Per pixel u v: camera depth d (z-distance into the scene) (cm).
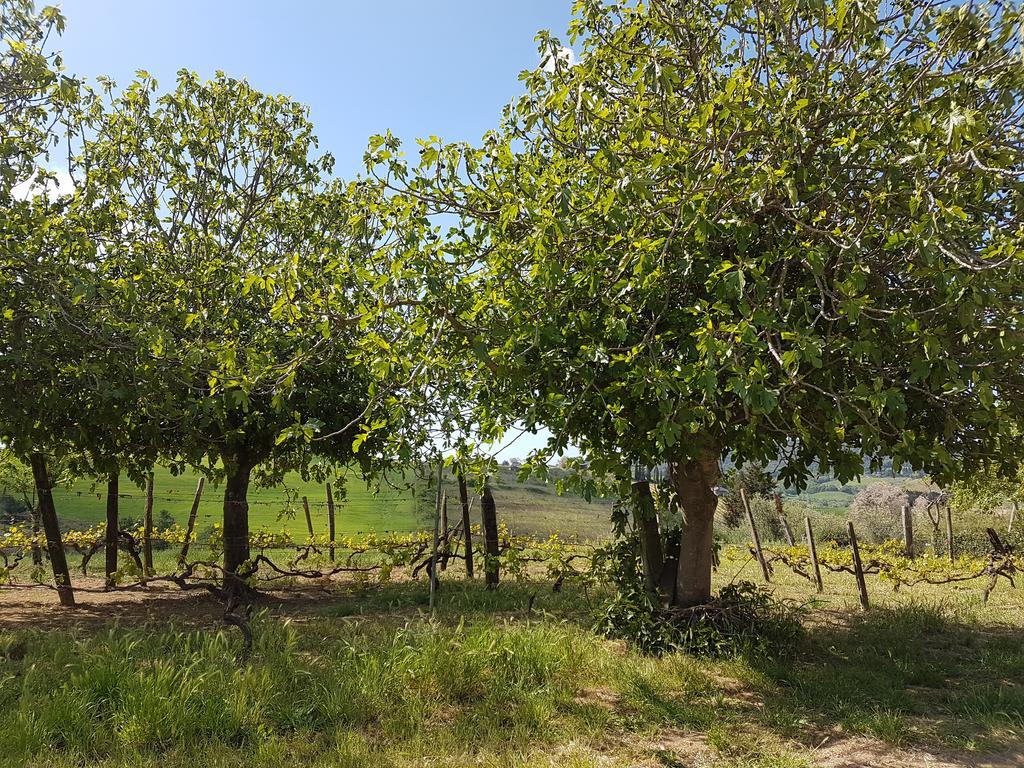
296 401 988
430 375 569
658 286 546
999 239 461
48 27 739
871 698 590
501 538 1412
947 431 562
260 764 432
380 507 2262
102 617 945
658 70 484
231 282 953
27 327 776
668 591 775
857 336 523
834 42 555
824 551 1753
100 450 1003
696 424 487
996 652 759
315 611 999
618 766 453
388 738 491
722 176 487
